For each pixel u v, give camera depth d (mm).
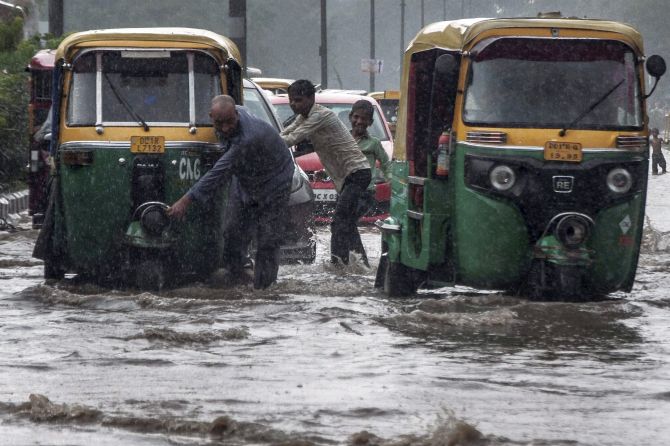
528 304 26797
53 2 81500
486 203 27578
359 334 23359
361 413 16547
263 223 29875
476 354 21281
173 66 30672
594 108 28016
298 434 15336
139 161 29766
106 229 30047
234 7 66375
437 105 28906
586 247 27578
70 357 20766
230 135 28969
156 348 21719
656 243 41594
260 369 19750
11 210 58156
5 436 15312
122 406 16953
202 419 16094
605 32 28438
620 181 27656
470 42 28297
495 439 15180
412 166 30047
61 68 30469
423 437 15180
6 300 28219
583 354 21375
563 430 15742
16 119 65812
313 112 34906
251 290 30062
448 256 28781
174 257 30250
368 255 41281
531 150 27500
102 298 27812
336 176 35344
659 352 21641
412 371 19625
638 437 15453
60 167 30406
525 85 28094
